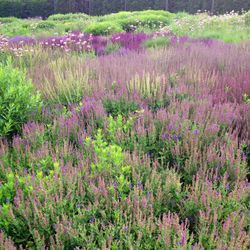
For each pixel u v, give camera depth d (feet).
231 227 8.18
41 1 134.21
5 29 73.77
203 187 9.53
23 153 12.00
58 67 23.41
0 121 13.84
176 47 32.50
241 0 91.30
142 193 9.53
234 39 38.68
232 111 14.57
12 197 9.45
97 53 34.91
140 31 57.52
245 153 12.10
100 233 8.09
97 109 15.01
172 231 8.18
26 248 8.54
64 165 11.25
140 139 12.49
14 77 15.74
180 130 12.87
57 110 16.05
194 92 17.12
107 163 10.62
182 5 110.83
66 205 9.05
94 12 133.39
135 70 21.26
